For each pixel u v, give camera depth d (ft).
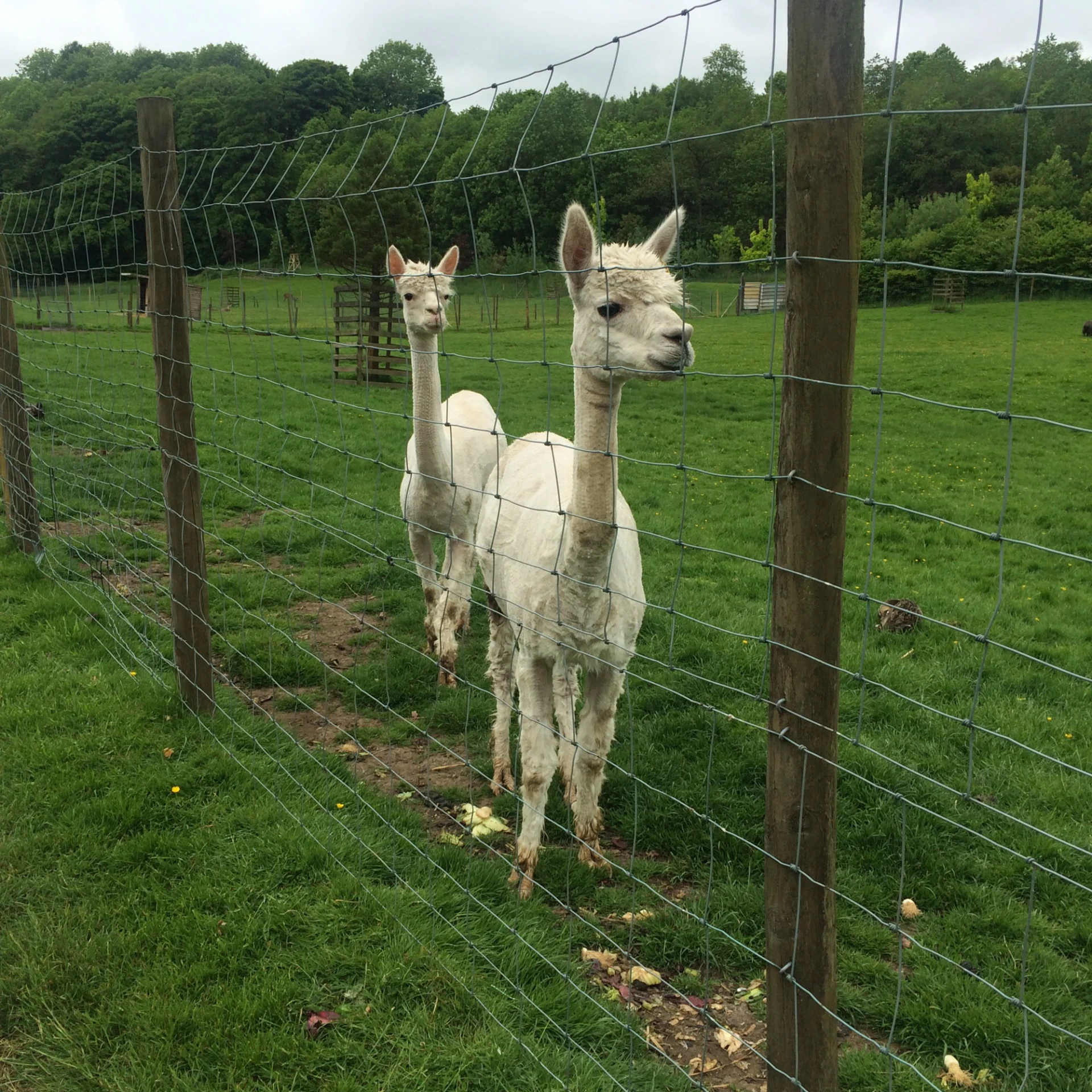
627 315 9.73
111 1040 8.76
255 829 12.05
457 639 18.15
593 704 11.72
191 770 13.35
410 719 16.16
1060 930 10.75
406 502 18.04
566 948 10.28
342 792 13.12
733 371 63.16
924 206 55.62
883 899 11.37
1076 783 13.84
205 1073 8.42
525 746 11.30
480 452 19.39
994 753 14.80
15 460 22.24
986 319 98.37
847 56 4.89
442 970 9.61
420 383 17.24
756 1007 9.49
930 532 29.73
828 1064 6.35
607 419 10.15
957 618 21.47
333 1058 8.54
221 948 9.85
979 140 55.36
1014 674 17.89
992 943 10.46
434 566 18.75
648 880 11.78
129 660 17.04
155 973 9.52
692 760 14.60
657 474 36.94
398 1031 8.86
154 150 13.89
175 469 14.49
